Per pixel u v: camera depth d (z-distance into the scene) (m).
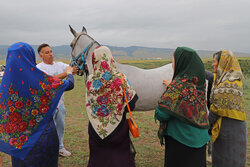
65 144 4.72
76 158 4.03
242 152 2.69
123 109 2.39
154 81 3.81
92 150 2.50
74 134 5.32
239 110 2.62
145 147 4.62
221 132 2.73
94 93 2.38
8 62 2.05
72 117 6.95
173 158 2.38
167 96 2.23
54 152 2.30
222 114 2.65
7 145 2.10
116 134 2.37
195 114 2.20
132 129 2.37
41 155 2.19
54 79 2.23
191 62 2.21
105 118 2.37
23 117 2.11
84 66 3.90
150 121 6.54
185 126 2.27
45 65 3.61
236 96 2.60
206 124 2.31
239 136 2.66
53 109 2.24
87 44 3.83
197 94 2.21
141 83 3.75
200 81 2.24
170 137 2.40
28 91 2.09
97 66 2.37
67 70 2.58
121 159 2.39
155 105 3.91
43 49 3.57
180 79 2.23
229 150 2.70
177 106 2.18
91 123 2.42
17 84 2.05
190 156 2.31
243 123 2.69
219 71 2.76
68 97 10.42
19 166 2.15
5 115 2.08
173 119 2.33
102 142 2.38
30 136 2.15
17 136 2.11
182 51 2.25
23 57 2.07
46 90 2.17
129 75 3.77
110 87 2.34
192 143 2.27
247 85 14.69
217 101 2.68
